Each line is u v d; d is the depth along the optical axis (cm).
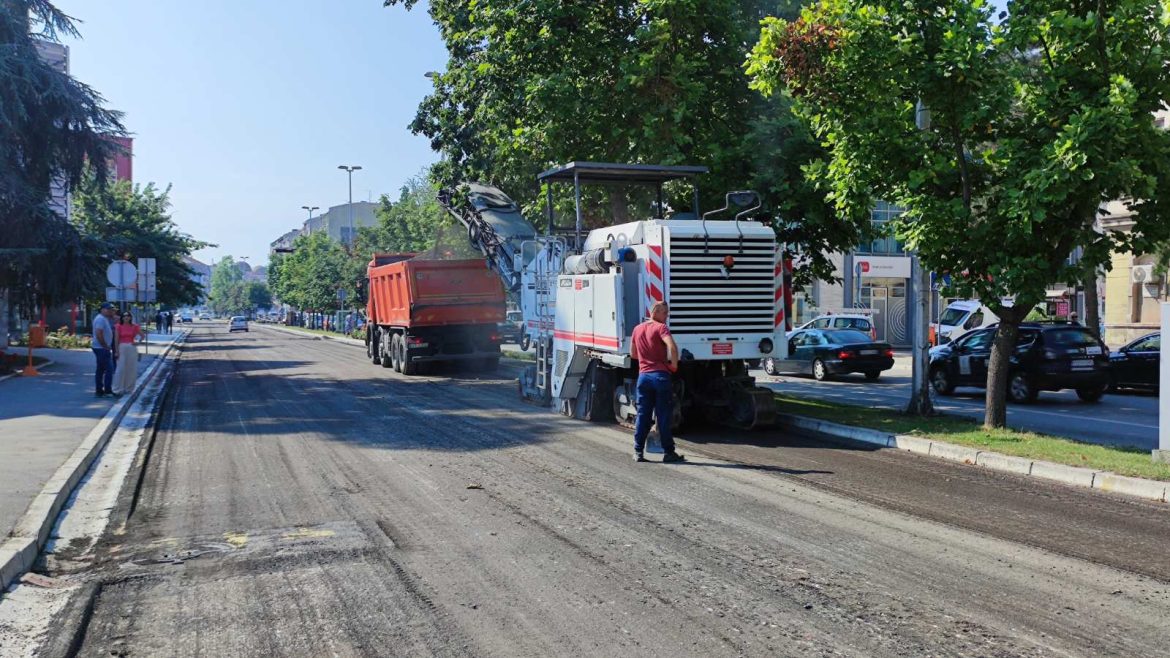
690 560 628
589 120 1606
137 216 4450
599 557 636
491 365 2394
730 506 791
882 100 1110
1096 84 996
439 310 2275
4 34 2447
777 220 1520
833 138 1159
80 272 2538
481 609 532
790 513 764
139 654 471
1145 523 723
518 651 468
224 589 574
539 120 1658
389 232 5184
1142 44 990
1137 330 3081
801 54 1080
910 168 1130
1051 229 1074
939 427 1177
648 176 1449
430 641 483
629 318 1219
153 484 923
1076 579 581
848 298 4538
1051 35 988
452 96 2036
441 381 2128
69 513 801
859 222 1480
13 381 2092
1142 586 566
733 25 1553
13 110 2381
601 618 515
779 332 1236
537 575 596
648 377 1011
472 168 2052
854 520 739
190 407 1644
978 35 1005
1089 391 1805
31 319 2820
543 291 1526
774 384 2212
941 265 1137
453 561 629
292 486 895
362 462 1023
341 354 3603
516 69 1694
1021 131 1052
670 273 1182
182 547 677
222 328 9456
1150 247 1045
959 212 1066
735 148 1519
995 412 1179
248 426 1354
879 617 514
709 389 1294
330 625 508
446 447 1122
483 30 1738
